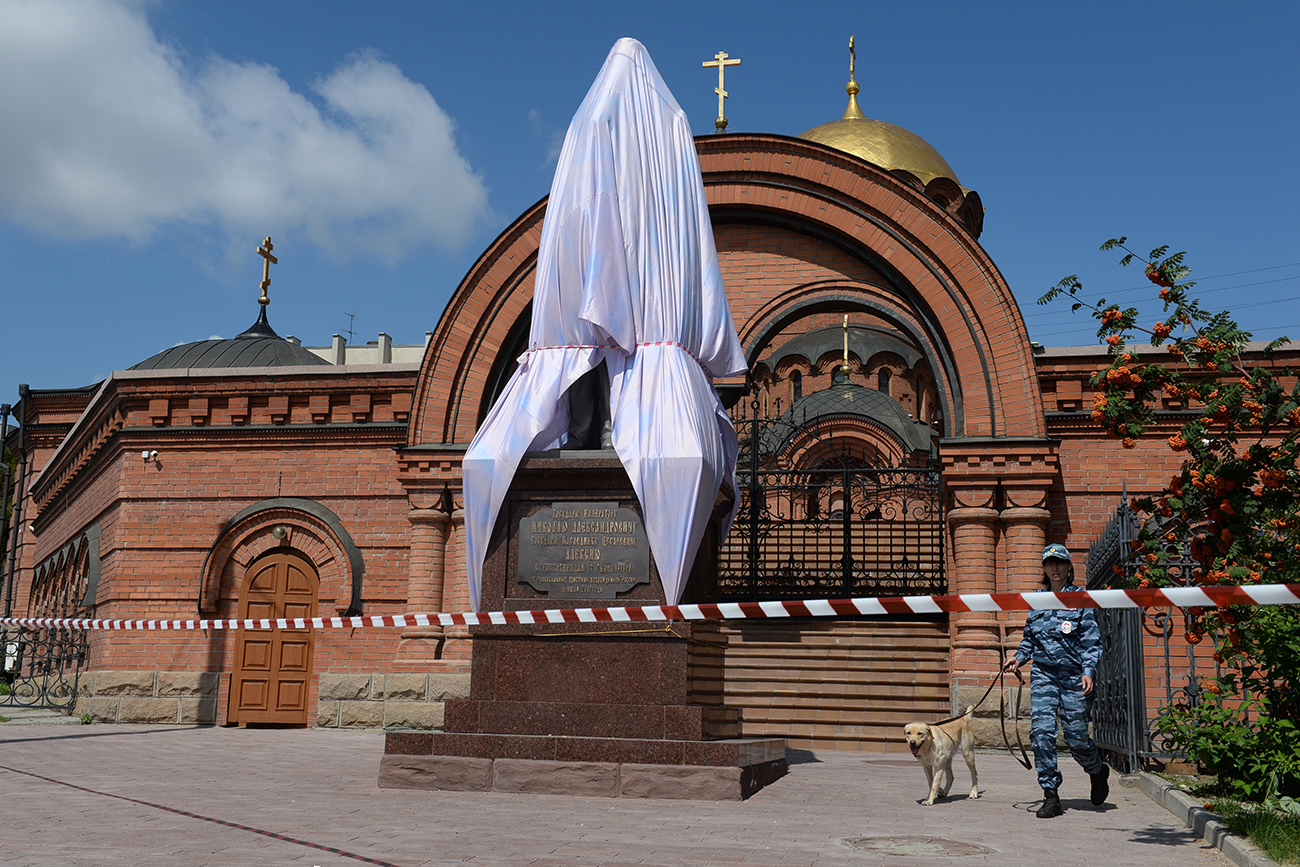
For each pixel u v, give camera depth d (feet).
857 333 108.17
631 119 33.35
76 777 30.07
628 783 26.86
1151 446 52.49
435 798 26.25
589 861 18.01
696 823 22.77
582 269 31.65
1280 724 24.80
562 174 32.94
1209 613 25.20
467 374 56.75
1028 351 52.06
